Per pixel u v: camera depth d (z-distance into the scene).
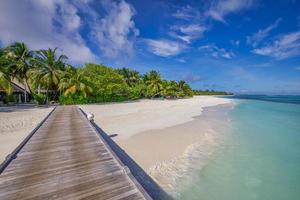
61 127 10.91
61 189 4.22
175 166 7.73
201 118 21.53
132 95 52.75
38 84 34.69
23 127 12.66
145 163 7.87
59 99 33.81
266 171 7.65
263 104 53.16
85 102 34.72
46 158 6.00
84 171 5.10
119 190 4.21
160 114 22.84
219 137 12.76
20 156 6.15
